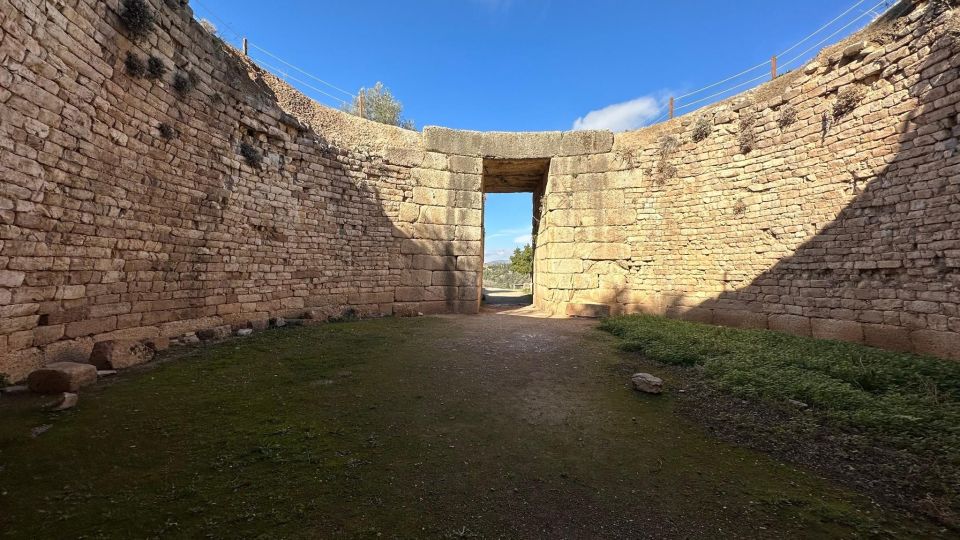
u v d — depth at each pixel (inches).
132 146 252.5
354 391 205.0
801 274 362.6
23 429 139.6
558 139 556.7
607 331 399.5
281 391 199.3
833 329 333.7
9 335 185.5
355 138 498.3
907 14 294.8
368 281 480.4
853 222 323.3
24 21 186.1
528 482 128.4
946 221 263.4
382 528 102.3
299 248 407.2
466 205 550.9
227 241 333.4
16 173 185.9
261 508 107.0
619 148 536.7
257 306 363.3
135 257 256.7
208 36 316.2
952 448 138.6
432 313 528.1
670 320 435.2
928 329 271.9
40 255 198.8
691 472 136.3
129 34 247.4
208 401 180.2
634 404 200.5
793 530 106.1
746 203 413.1
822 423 171.8
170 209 282.8
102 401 170.7
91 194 226.2
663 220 491.8
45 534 91.4
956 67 259.4
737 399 201.8
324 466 131.0
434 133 542.3
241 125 351.3
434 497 118.0
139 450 133.2
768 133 395.2
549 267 557.6
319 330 357.4
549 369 259.3
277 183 385.1
